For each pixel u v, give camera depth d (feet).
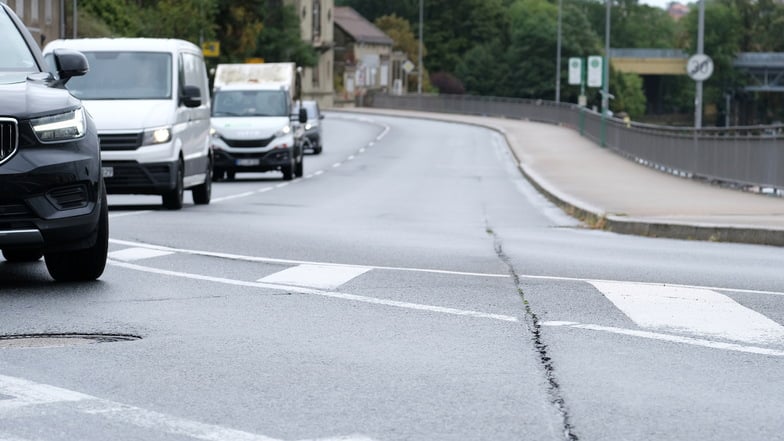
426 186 132.26
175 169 82.64
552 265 49.73
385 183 137.59
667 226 68.28
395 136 286.46
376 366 28.66
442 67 636.48
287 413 24.29
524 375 27.73
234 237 60.85
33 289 40.88
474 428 23.17
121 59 85.46
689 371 28.30
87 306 37.24
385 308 37.14
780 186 96.89
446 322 34.68
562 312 36.52
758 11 593.83
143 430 22.95
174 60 85.92
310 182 138.00
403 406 24.86
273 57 353.72
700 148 126.21
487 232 69.87
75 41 86.74
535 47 613.93
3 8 44.83
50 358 29.35
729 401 25.40
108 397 25.48
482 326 34.01
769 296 40.81
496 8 647.97
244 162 138.00
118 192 82.07
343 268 47.14
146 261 49.32
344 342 31.60
